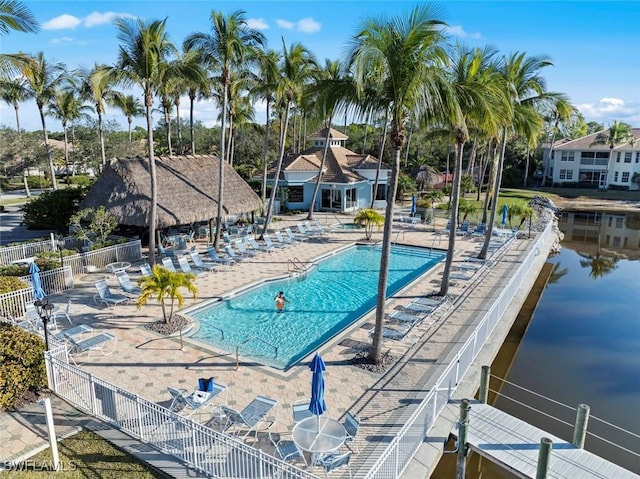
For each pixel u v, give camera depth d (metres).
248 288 19.88
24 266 18.27
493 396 13.50
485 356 13.49
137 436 9.42
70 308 16.56
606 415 12.68
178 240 26.39
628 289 24.38
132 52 19.20
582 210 52.22
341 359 13.12
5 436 9.43
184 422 8.52
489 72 16.94
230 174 30.75
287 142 74.06
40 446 9.12
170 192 25.48
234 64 23.45
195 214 25.64
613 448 11.23
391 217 11.98
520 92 20.78
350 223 35.53
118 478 8.23
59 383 11.02
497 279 20.89
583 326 19.03
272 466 7.70
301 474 7.99
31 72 16.53
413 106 11.27
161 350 13.55
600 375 14.88
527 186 66.56
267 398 10.18
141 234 26.47
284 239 28.69
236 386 11.59
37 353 11.15
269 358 13.70
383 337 14.45
